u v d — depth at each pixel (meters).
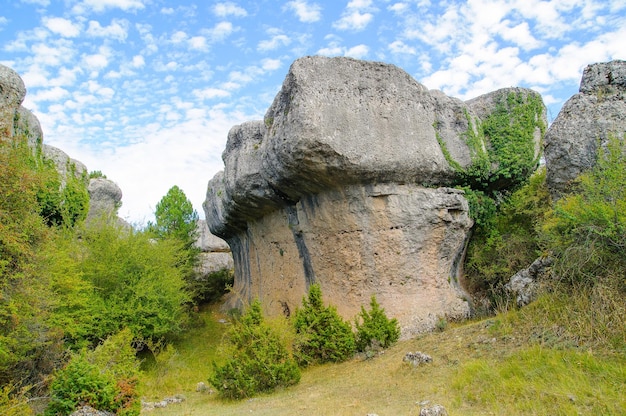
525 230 13.60
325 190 13.00
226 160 18.20
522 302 10.72
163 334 16.52
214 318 21.39
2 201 10.27
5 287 9.85
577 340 8.16
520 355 8.27
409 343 11.40
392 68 13.19
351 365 11.07
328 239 13.48
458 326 12.27
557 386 7.05
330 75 12.26
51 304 11.42
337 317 12.04
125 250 15.75
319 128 11.66
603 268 8.97
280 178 13.33
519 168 13.98
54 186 17.27
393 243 12.88
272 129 13.20
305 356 11.76
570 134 11.77
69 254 15.15
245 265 20.48
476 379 7.94
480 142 13.98
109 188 25.36
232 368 10.73
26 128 15.92
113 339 12.02
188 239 25.20
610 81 11.79
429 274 13.14
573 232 9.48
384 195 12.76
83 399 8.03
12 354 9.88
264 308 17.27
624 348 7.50
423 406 7.51
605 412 6.20
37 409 9.33
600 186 9.44
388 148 12.50
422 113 13.35
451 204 13.01
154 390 12.48
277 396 9.85
